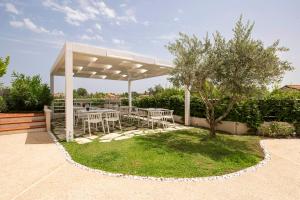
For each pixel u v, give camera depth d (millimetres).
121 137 8086
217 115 10172
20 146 6656
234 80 6879
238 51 6828
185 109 11664
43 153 5875
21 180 4055
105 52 8359
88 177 4230
